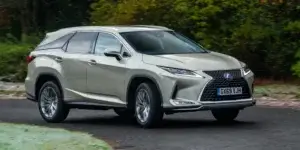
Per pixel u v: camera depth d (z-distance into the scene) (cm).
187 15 2097
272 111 1489
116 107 1270
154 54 1238
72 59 1350
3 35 2870
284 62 2064
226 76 1174
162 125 1277
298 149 974
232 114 1285
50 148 980
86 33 1357
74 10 2878
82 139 1069
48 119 1405
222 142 1048
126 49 1259
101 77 1291
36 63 1436
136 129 1237
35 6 2845
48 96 1412
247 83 1204
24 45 2608
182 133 1157
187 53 1261
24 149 970
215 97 1166
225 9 2086
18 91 2172
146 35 1295
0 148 973
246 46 2067
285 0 2058
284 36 2078
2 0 2803
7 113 1602
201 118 1398
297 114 1424
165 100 1174
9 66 2502
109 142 1080
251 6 2092
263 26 2083
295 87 1906
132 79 1227
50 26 2878
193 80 1159
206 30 2083
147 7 2098
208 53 1282
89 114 1566
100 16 2220
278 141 1048
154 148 1011
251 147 997
